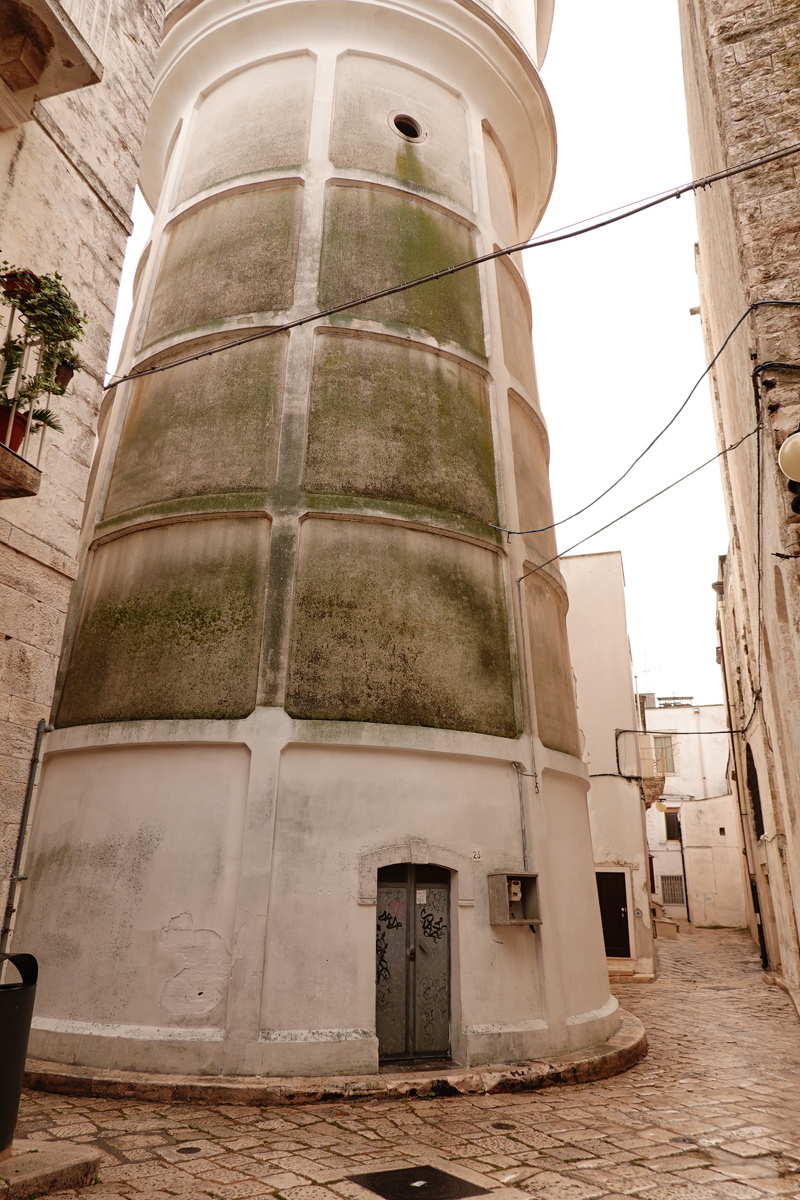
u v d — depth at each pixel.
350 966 9.23
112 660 11.05
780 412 7.66
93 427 7.63
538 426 15.34
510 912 10.46
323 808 9.74
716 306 14.65
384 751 10.25
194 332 12.52
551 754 12.12
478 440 12.96
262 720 9.89
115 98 8.43
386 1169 6.25
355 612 10.76
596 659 22.92
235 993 8.84
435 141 14.61
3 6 6.27
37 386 6.18
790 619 7.61
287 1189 5.75
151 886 9.53
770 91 8.62
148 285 14.10
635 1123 7.82
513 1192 5.82
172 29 15.20
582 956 11.66
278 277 12.61
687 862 41.56
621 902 20.97
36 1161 5.54
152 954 9.24
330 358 12.05
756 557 11.39
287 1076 8.57
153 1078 8.44
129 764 10.27
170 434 12.15
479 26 15.02
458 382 13.05
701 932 37.03
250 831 9.42
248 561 10.97
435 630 11.21
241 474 11.42
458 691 11.10
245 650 10.43
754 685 18.00
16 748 6.39
